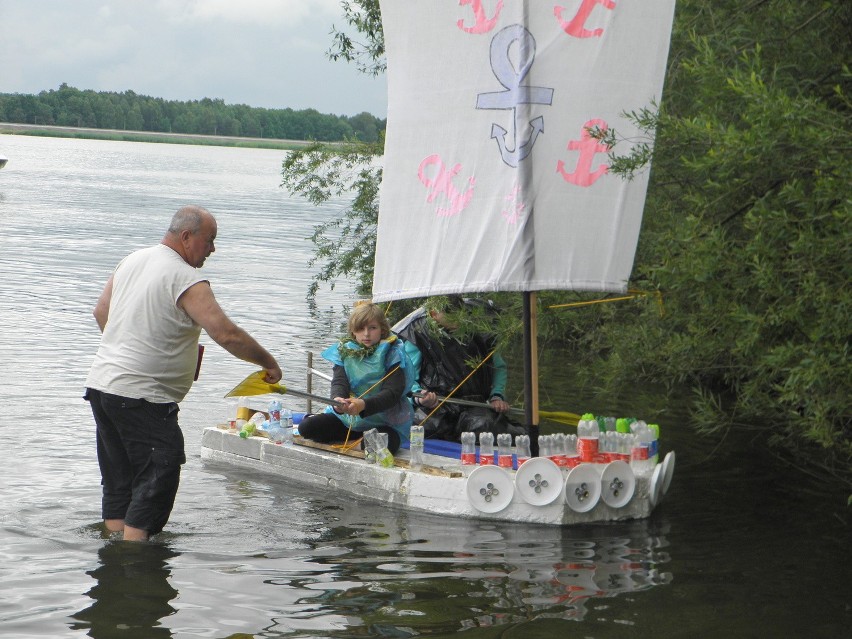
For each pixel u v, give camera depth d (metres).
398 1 13.77
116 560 11.11
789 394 11.11
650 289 13.20
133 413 11.76
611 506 12.98
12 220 64.31
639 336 13.84
